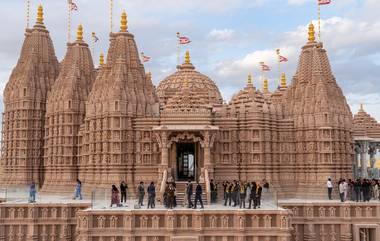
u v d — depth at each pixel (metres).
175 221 40.88
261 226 41.06
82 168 59.47
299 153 56.44
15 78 70.88
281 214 40.78
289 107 59.31
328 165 54.19
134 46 60.56
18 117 68.12
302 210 47.75
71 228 47.50
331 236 47.16
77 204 47.84
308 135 55.88
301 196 55.09
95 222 41.12
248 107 56.75
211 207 43.78
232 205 45.56
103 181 54.22
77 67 66.06
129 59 59.50
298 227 47.53
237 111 57.03
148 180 54.56
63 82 65.69
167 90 70.88
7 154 68.88
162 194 47.31
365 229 47.53
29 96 68.19
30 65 69.75
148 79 61.69
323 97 55.53
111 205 44.44
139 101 57.12
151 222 41.19
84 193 56.41
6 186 66.50
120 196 52.50
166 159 51.22
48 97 67.44
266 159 55.44
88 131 58.53
